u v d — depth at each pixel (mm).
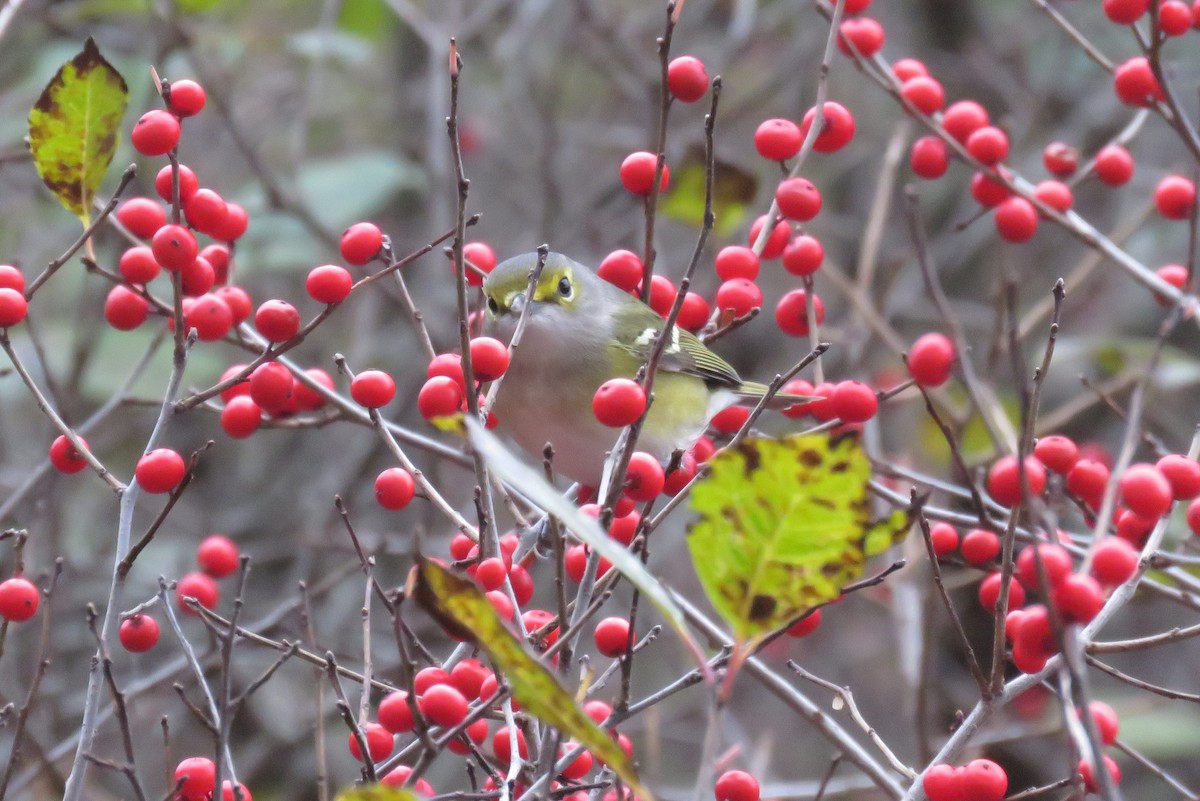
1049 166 5957
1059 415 7414
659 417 5949
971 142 5586
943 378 4812
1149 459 8133
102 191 8461
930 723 8336
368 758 3357
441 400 3854
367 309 9469
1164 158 10172
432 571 2906
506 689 3230
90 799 7488
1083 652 3539
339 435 9930
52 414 3885
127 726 3453
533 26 10750
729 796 4031
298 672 8750
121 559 3744
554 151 10203
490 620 2889
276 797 8227
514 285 5750
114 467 9500
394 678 7875
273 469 10117
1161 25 5297
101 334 8133
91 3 8281
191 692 7812
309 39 8828
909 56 10828
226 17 10180
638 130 10797
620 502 4406
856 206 10984
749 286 5133
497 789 3582
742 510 3064
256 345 4723
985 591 4562
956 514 5273
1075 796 3305
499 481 4863
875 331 7406
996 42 11062
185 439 9805
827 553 3068
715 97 3600
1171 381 7340
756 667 5137
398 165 9172
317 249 8617
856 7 5551
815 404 5160
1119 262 5461
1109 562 3629
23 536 3988
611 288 6109
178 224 4023
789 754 9898
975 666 3693
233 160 10523
